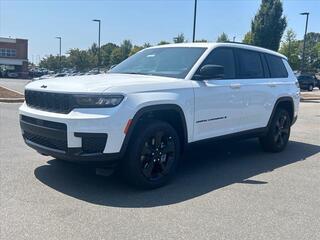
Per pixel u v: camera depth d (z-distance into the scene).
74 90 4.81
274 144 7.74
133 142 4.98
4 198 4.73
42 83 5.29
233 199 4.96
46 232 3.86
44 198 4.78
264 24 38.06
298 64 58.78
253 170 6.43
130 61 6.68
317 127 12.06
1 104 16.53
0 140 8.16
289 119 8.10
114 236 3.82
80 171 5.94
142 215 4.36
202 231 3.99
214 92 6.02
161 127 5.23
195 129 5.79
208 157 7.30
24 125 5.44
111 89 4.80
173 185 5.49
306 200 5.00
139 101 4.96
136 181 5.09
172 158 5.45
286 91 7.82
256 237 3.90
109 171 5.16
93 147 4.75
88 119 4.68
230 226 4.14
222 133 6.32
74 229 3.95
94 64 87.75
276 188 5.48
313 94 33.81
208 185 5.53
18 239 3.71
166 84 5.39
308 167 6.75
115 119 4.74
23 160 6.51
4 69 78.50
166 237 3.83
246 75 6.88
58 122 4.84
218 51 6.36
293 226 4.19
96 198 4.85
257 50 7.38
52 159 6.60
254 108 6.95
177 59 6.14
